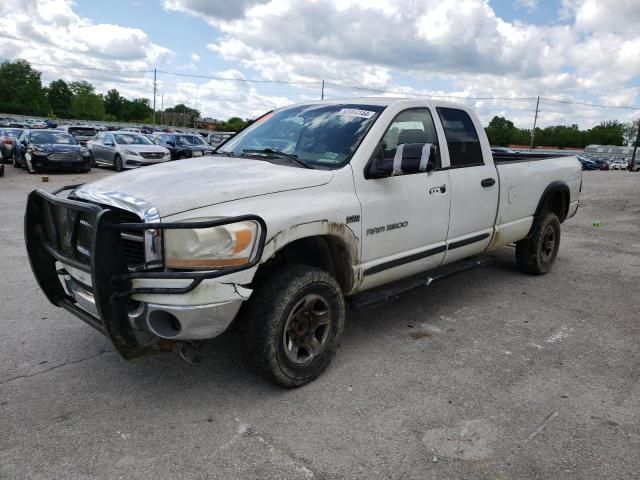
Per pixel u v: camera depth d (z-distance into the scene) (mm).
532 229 6223
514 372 3930
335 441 3037
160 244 3041
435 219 4594
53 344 4250
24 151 19516
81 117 130500
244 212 3227
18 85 127625
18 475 2705
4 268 6340
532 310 5305
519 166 5750
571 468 2834
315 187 3670
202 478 2713
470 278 6391
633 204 14414
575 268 7074
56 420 3199
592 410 3414
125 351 3113
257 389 3602
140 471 2754
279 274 3475
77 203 3150
